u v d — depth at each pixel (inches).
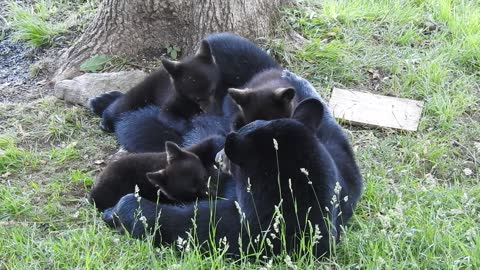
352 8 530.0
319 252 318.0
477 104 448.8
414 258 321.4
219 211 323.9
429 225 335.6
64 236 345.4
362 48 491.5
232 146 305.3
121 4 478.0
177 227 327.0
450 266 313.4
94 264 321.7
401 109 439.5
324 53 476.4
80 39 490.6
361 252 324.8
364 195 366.0
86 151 410.3
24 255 331.9
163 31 484.7
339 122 431.2
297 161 305.7
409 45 499.8
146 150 399.9
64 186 380.2
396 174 391.5
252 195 309.1
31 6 555.8
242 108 372.5
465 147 415.2
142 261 323.6
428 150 406.3
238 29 478.9
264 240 312.0
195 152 354.6
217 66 411.5
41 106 446.9
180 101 401.1
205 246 320.5
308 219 309.9
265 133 307.4
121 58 481.4
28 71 493.0
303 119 321.1
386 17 522.9
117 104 424.8
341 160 344.8
